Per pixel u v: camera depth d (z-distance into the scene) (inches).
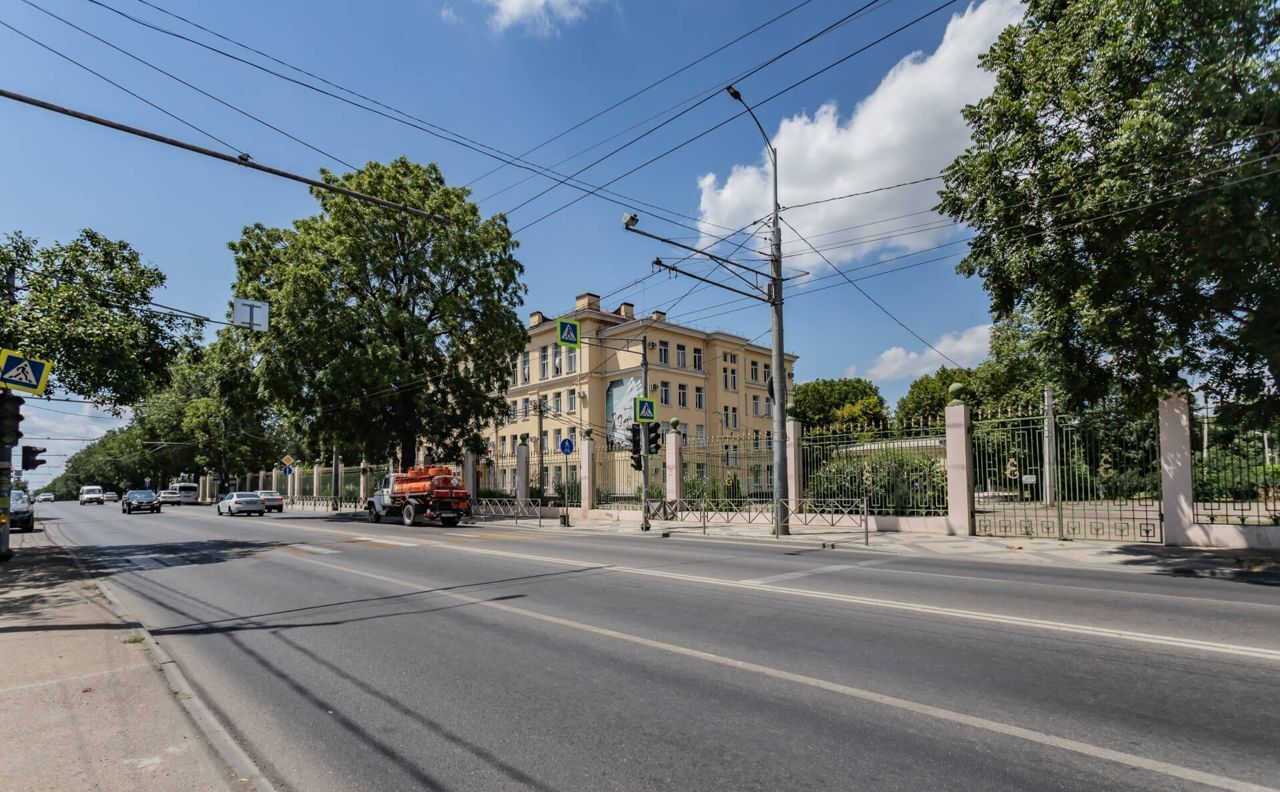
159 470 3228.3
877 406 2372.0
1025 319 1280.8
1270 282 386.3
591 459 1095.0
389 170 1253.1
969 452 668.7
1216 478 527.5
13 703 187.3
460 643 255.9
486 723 174.7
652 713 178.1
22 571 510.0
